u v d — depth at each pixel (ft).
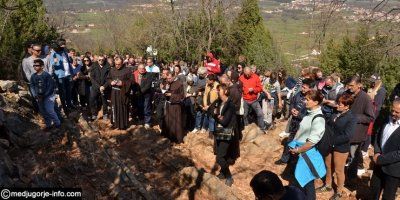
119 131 28.76
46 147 20.94
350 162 21.40
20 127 21.34
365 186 21.90
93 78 30.83
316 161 16.67
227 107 20.39
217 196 19.81
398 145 16.55
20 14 44.06
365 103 20.35
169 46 88.07
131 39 99.19
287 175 23.18
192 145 27.25
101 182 18.83
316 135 16.34
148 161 24.08
